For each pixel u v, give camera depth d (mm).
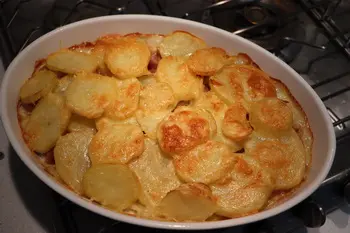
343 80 665
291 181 499
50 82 524
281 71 581
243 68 563
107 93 509
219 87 538
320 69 677
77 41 586
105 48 568
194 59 550
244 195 474
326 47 696
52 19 675
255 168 492
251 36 677
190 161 481
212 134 503
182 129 491
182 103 544
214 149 489
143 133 503
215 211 462
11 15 670
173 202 449
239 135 498
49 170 487
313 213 499
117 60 540
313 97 552
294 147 520
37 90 518
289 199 474
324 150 521
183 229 433
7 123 477
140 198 467
